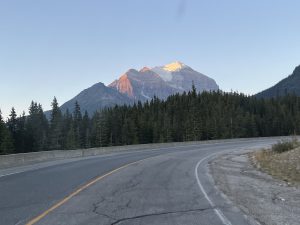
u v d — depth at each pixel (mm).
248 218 10562
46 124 139125
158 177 19906
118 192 14680
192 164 29172
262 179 20812
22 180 18234
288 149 35750
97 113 134750
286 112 151500
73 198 13242
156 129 126812
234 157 37844
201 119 135250
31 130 123312
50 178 19078
